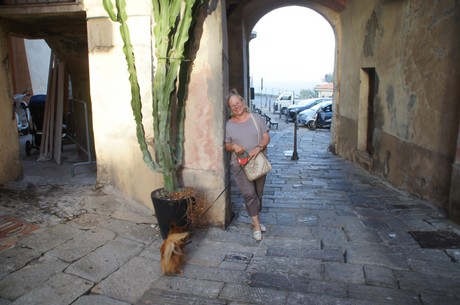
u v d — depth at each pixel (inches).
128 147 185.5
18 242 141.9
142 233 158.9
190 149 168.7
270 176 302.4
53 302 109.6
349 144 383.9
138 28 173.9
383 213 192.5
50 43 262.1
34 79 522.3
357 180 284.0
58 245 142.6
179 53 141.5
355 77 361.1
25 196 189.3
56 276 122.3
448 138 186.4
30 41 510.6
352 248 149.1
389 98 267.6
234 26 410.6
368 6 317.4
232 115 156.1
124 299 113.3
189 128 167.0
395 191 242.8
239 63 419.8
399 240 155.9
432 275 126.3
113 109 185.8
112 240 150.1
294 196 233.8
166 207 144.5
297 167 346.3
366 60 323.9
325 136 643.5
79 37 260.2
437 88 196.2
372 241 155.9
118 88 182.7
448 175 186.7
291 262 137.9
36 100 303.4
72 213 171.5
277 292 117.2
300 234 165.3
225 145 156.6
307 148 495.8
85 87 291.0
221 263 137.5
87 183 210.5
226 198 173.0
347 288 119.0
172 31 150.8
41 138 293.6
